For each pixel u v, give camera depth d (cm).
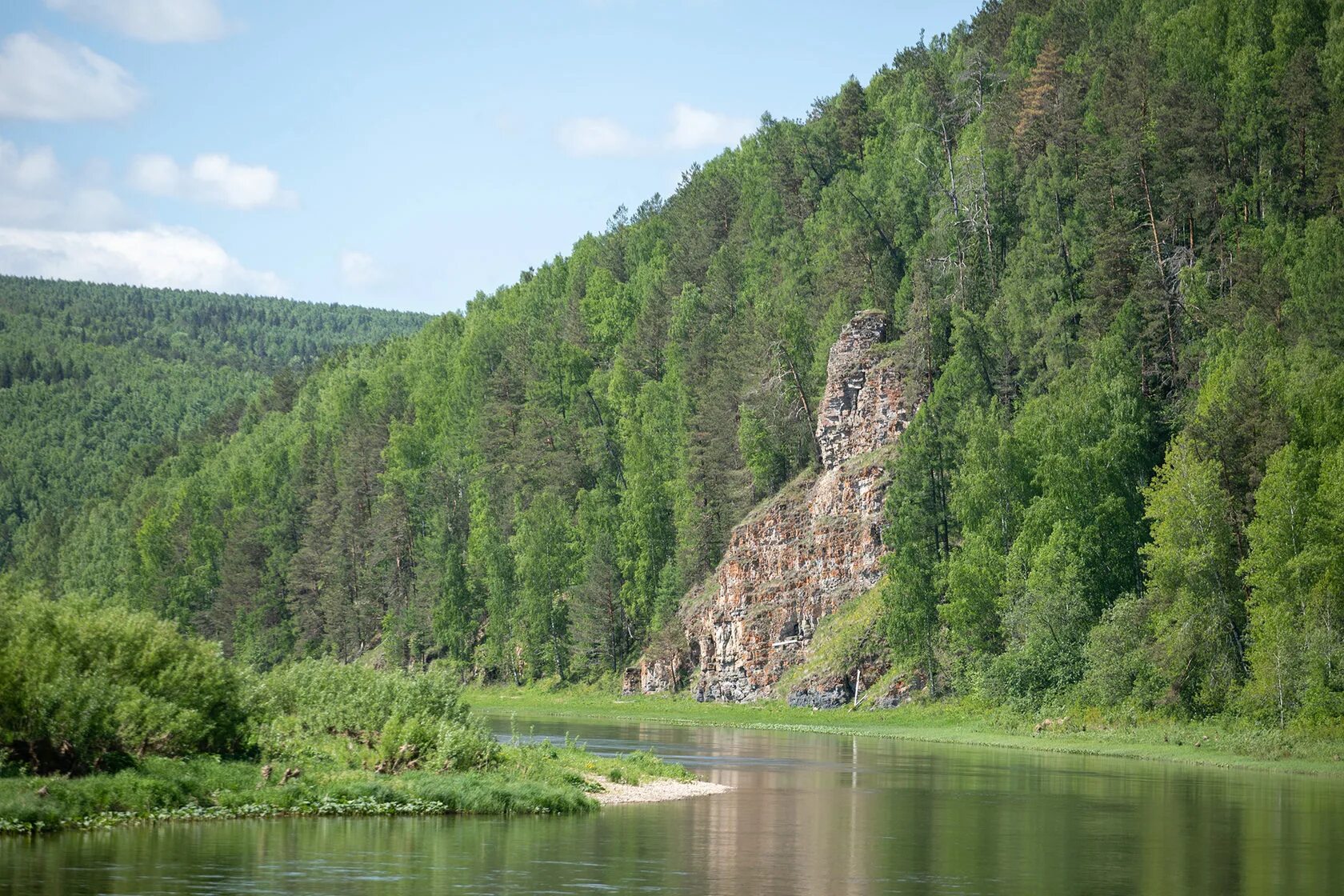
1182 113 12688
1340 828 4881
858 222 15888
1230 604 9056
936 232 15012
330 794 4894
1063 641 10119
